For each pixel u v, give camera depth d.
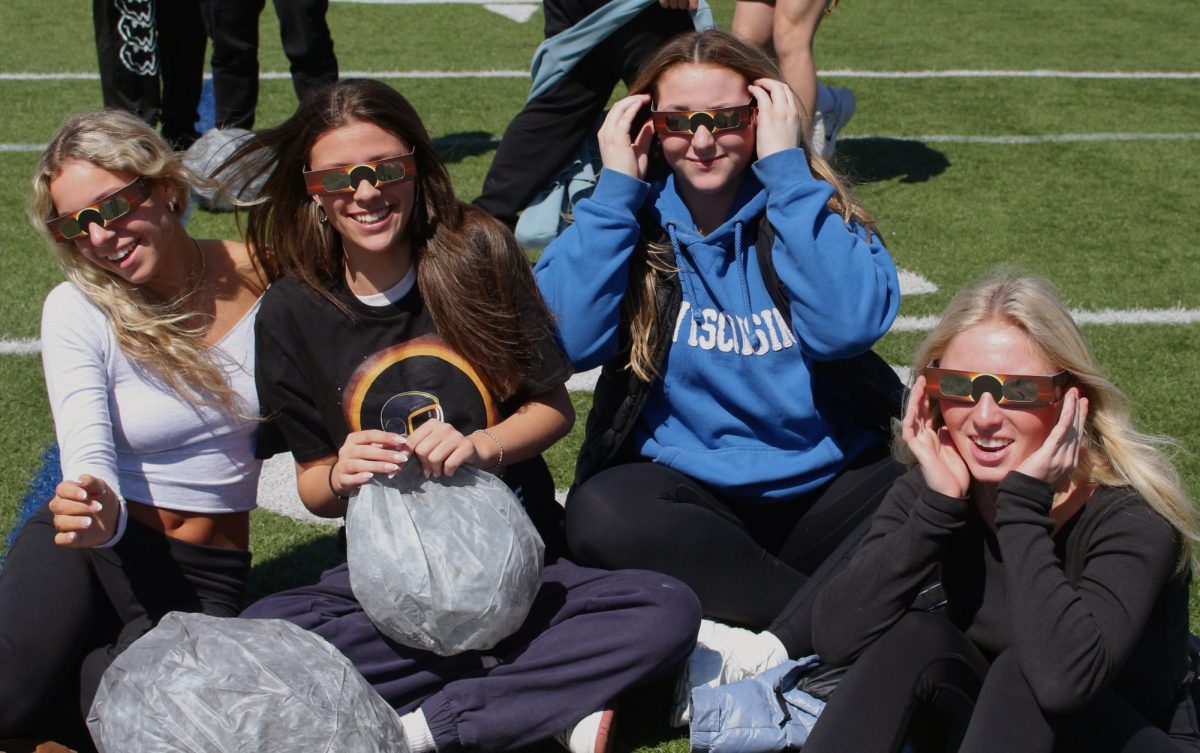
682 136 3.09
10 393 4.61
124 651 2.55
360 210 2.81
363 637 2.82
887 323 3.12
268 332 2.93
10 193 6.64
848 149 7.68
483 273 2.92
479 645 2.74
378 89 2.85
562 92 5.44
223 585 3.04
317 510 3.02
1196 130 8.12
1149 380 4.75
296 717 2.37
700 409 3.20
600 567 3.16
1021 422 2.53
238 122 6.94
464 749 2.74
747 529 3.32
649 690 3.14
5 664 2.68
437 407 2.93
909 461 2.85
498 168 5.60
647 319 3.14
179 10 7.16
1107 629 2.39
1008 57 10.16
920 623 2.60
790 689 2.92
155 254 2.85
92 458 2.77
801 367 3.16
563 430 3.07
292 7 6.95
